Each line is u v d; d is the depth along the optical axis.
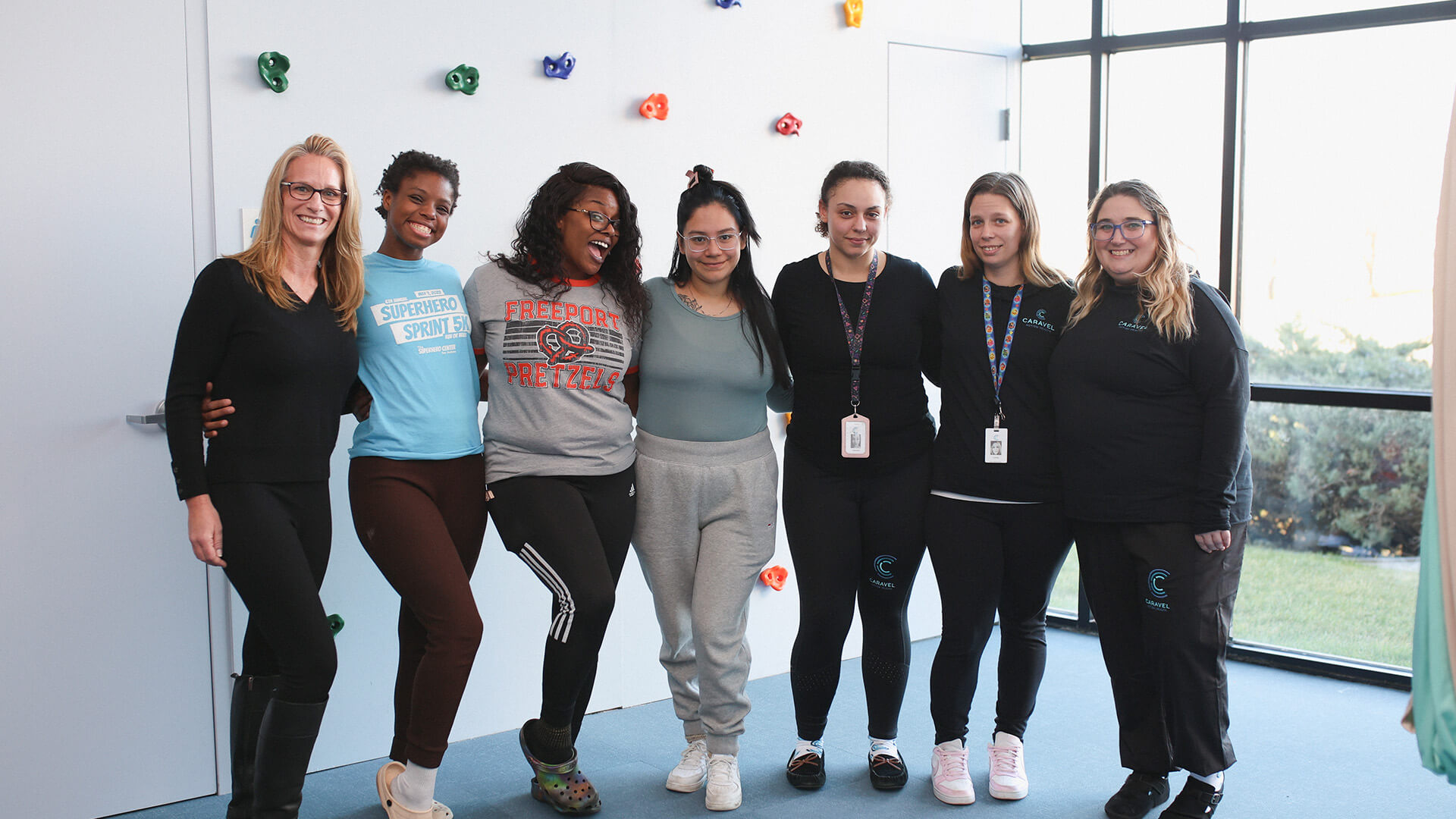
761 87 3.74
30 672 2.52
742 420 2.60
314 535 2.26
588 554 2.37
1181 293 2.38
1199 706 2.45
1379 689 3.65
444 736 2.33
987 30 4.34
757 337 2.57
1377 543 3.80
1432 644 1.48
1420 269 3.63
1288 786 2.81
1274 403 3.97
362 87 2.90
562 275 2.43
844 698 3.55
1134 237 2.40
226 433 2.13
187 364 2.10
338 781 2.87
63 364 2.52
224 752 2.80
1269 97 3.88
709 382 2.54
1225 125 3.93
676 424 2.56
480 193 3.12
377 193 2.50
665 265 3.55
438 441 2.37
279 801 2.20
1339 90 3.73
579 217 2.40
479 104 3.11
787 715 3.39
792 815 2.64
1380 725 3.28
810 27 3.86
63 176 2.50
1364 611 3.84
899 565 2.66
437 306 2.41
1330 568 3.90
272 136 2.77
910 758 3.02
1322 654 3.89
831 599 2.64
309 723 2.19
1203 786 2.56
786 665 3.92
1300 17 3.77
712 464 2.56
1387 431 3.73
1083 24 4.26
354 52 2.88
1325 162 3.78
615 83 3.38
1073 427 2.46
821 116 3.91
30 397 2.49
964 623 2.63
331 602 2.93
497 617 3.23
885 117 4.08
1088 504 2.47
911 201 4.18
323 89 2.84
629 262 2.52
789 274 2.69
